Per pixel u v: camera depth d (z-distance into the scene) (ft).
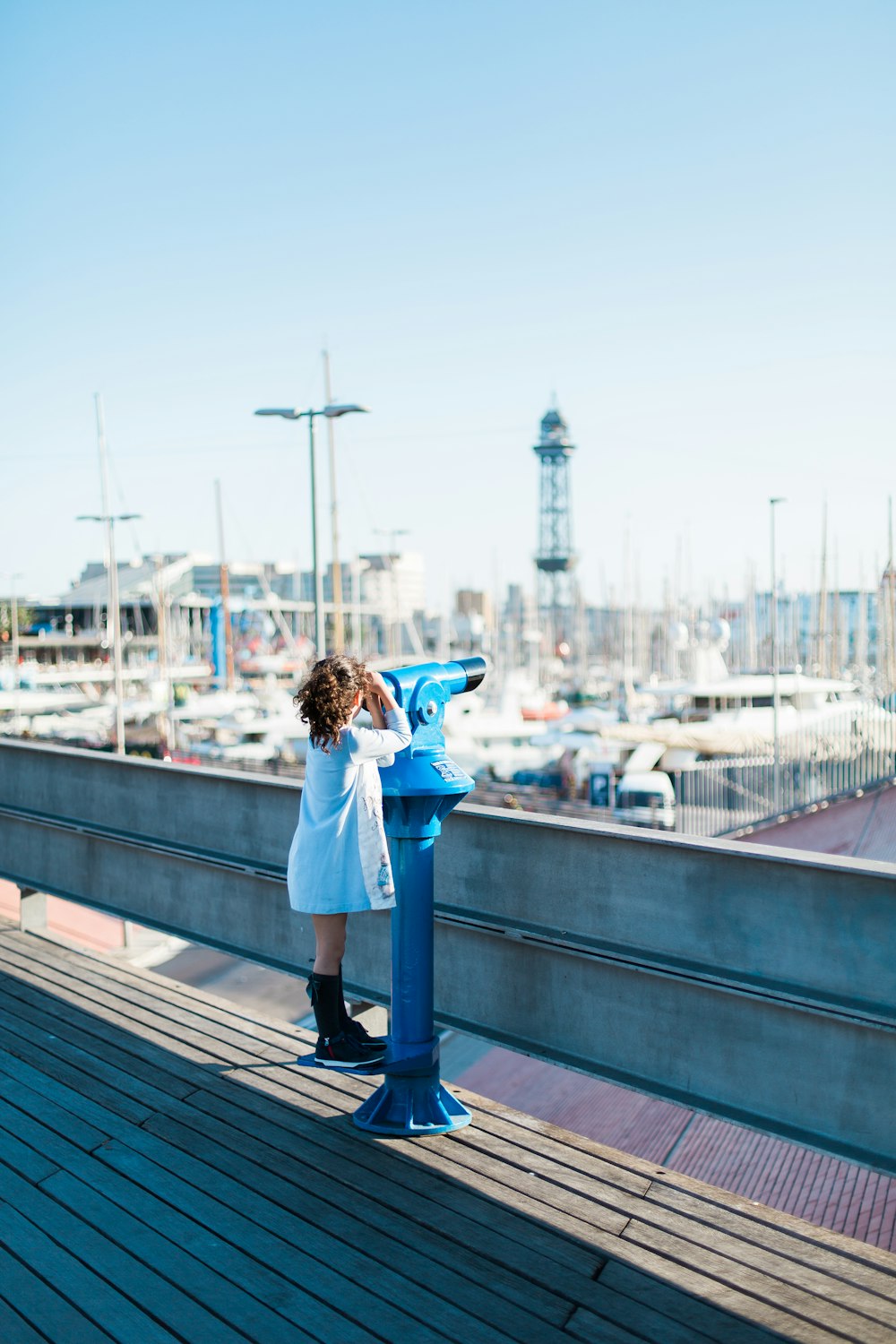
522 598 282.15
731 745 102.22
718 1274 8.47
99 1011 14.62
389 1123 11.00
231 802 14.70
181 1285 8.40
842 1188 21.84
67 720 158.40
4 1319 8.01
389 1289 8.31
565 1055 10.77
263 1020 14.25
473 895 11.68
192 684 197.16
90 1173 10.19
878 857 61.93
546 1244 8.91
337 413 68.95
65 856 17.79
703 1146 27.35
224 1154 10.53
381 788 10.64
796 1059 9.07
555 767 112.68
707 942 9.69
